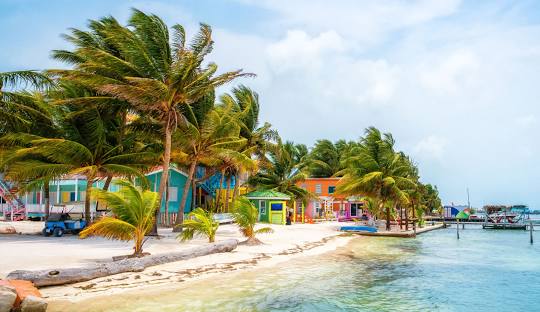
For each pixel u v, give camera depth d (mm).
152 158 28266
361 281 16328
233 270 17031
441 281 17000
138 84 24000
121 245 20906
